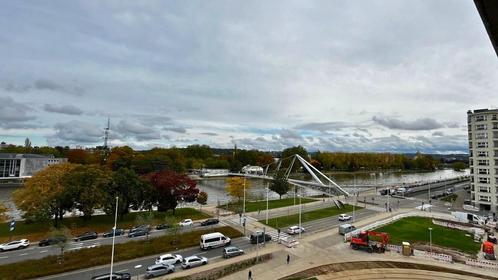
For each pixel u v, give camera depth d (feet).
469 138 348.18
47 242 185.16
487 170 327.26
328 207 322.34
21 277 137.39
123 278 139.13
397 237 214.69
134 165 480.23
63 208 223.92
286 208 312.50
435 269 159.33
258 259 169.27
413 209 324.39
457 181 591.78
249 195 424.87
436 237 215.72
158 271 144.66
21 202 217.77
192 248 187.21
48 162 578.25
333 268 158.92
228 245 193.06
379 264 164.96
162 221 243.19
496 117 322.96
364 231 204.03
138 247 179.52
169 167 497.05
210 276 144.77
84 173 231.50
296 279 144.66
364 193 434.30
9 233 206.18
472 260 166.09
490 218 276.21
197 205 329.31
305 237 212.23
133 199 242.58
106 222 237.45
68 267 149.59
